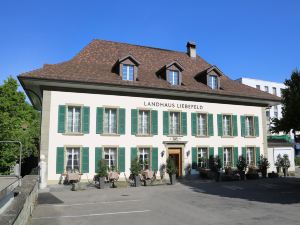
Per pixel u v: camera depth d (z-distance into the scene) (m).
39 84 22.06
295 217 11.82
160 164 25.03
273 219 11.50
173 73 26.55
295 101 18.72
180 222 11.17
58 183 21.58
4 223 4.58
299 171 36.69
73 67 23.77
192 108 26.77
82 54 25.97
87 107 22.94
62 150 21.89
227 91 28.09
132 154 24.03
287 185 22.39
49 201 15.57
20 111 31.03
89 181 22.47
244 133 28.97
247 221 11.21
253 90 30.50
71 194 17.98
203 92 26.34
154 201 15.66
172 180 22.64
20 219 7.07
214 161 27.03
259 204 14.74
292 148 32.84
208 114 27.41
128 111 24.23
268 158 31.34
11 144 23.94
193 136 26.56
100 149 23.02
